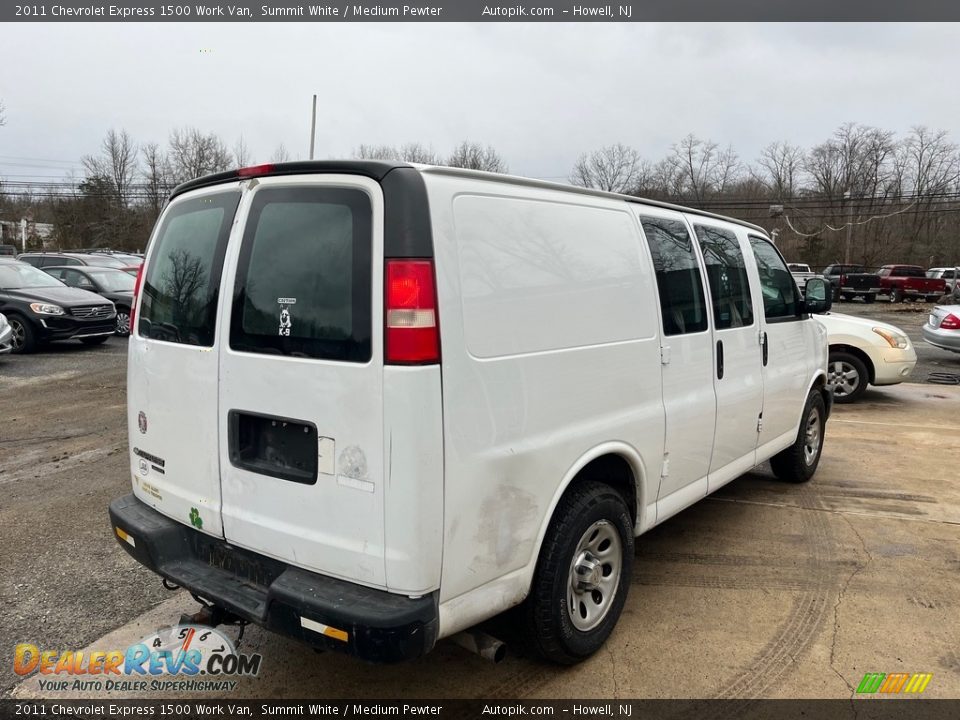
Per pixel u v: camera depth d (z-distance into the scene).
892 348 8.56
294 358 2.37
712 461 3.88
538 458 2.58
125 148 63.38
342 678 2.92
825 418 5.65
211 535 2.73
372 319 2.20
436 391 2.19
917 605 3.52
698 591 3.66
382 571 2.23
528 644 2.87
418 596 2.21
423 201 2.23
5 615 3.36
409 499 2.17
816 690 2.83
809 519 4.71
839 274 35.53
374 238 2.22
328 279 2.31
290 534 2.43
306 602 2.24
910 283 34.00
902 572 3.89
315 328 2.33
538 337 2.59
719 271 3.93
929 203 58.75
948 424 7.60
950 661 3.04
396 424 2.16
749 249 4.35
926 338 12.02
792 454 5.24
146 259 3.12
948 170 60.00
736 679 2.90
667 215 3.54
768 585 3.73
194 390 2.70
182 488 2.82
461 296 2.29
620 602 3.11
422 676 2.93
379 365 2.18
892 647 3.14
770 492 5.27
